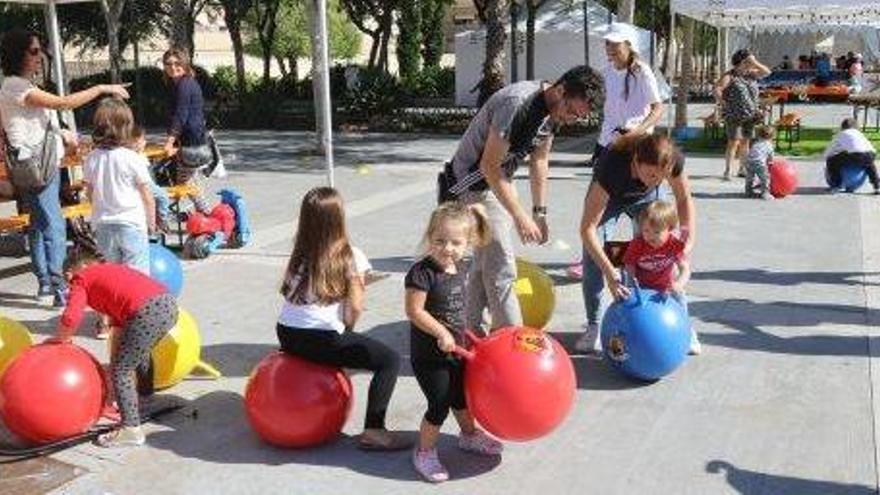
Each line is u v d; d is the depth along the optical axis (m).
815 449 4.66
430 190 13.27
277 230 10.50
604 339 5.57
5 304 7.60
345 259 4.64
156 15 34.34
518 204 5.11
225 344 6.45
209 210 9.88
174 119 9.84
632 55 7.96
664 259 5.64
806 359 5.93
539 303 6.21
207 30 54.03
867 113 21.91
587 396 5.39
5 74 7.16
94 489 4.40
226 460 4.68
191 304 7.46
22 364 4.71
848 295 7.38
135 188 6.14
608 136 8.12
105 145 6.14
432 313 4.42
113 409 5.16
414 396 5.46
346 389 4.75
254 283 8.12
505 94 5.04
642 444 4.77
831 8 17.00
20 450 4.80
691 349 5.99
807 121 23.52
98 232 6.15
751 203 11.63
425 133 23.83
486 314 5.48
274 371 4.70
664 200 5.78
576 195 12.52
